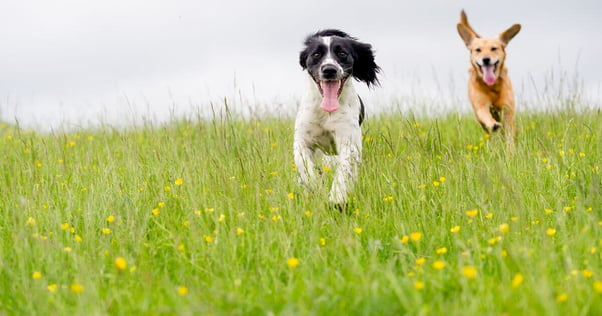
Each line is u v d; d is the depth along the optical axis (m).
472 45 8.12
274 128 6.64
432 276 3.13
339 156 5.45
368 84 6.10
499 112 7.95
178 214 4.46
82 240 3.96
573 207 4.19
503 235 3.61
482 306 2.81
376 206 4.49
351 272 3.24
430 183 4.73
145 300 2.96
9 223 4.38
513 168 5.06
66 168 5.64
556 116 7.23
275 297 3.03
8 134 8.14
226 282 3.31
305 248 3.72
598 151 5.44
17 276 3.48
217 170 4.93
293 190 4.69
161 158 5.64
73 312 3.00
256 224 4.02
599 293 2.88
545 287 2.74
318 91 5.52
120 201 4.52
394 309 2.80
